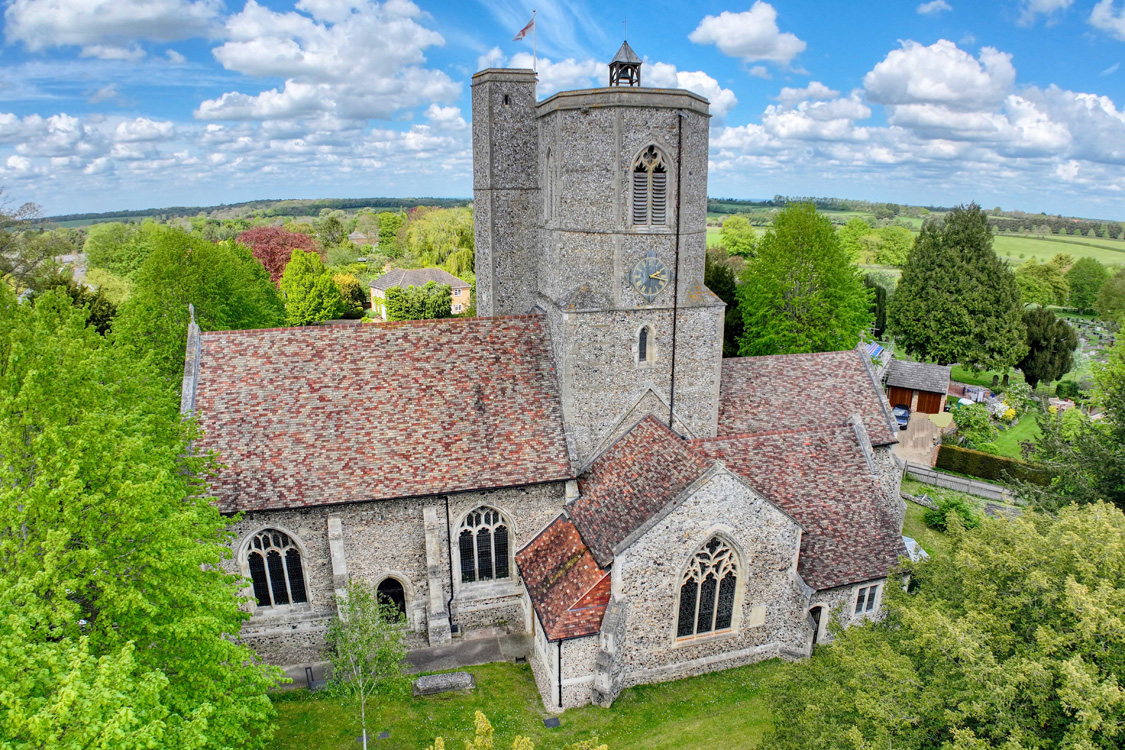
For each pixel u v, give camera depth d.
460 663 27.33
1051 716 14.73
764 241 59.75
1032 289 115.75
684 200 28.72
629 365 29.77
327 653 27.78
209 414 27.16
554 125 28.06
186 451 25.17
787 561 26.44
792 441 30.50
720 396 34.88
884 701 15.97
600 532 26.31
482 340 30.67
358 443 27.39
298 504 25.66
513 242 33.91
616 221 27.94
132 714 12.52
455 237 152.38
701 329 30.66
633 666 25.70
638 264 28.67
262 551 26.55
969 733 14.34
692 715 24.67
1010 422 64.75
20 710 12.09
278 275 115.00
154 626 16.33
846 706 17.28
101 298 62.25
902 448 54.84
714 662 26.77
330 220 193.25
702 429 32.19
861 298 64.38
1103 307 102.06
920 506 44.75
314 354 29.16
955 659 16.38
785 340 57.19
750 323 61.03
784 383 36.44
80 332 22.25
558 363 29.98
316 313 91.19
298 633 27.44
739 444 29.77
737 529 25.25
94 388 19.06
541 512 28.86
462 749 23.00
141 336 49.03
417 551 27.80
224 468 25.00
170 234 53.16
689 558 24.92
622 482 27.80
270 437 27.00
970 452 51.19
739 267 118.19
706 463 25.50
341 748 23.08
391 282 113.88
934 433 53.34
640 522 25.28
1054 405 66.56
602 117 27.05
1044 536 18.31
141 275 53.28
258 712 18.38
